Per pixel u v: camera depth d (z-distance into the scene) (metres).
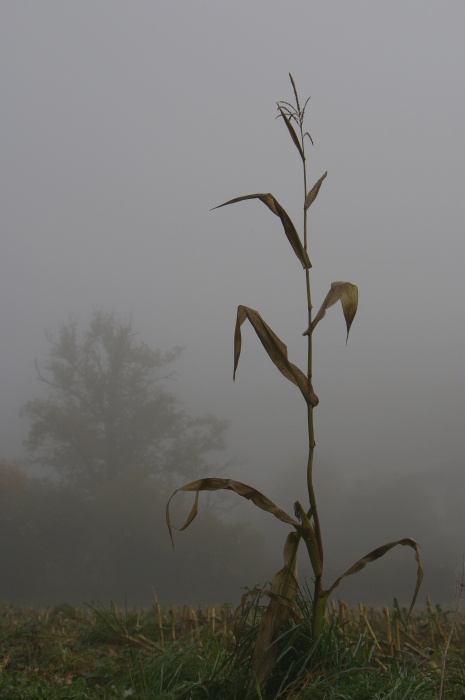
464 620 5.56
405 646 3.98
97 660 4.18
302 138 3.56
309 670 2.87
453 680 2.94
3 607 8.16
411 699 2.60
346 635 3.17
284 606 2.92
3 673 3.61
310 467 3.10
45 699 3.01
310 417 3.15
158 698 2.88
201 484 3.06
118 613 5.66
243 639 3.20
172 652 3.65
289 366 3.21
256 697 2.78
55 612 7.52
